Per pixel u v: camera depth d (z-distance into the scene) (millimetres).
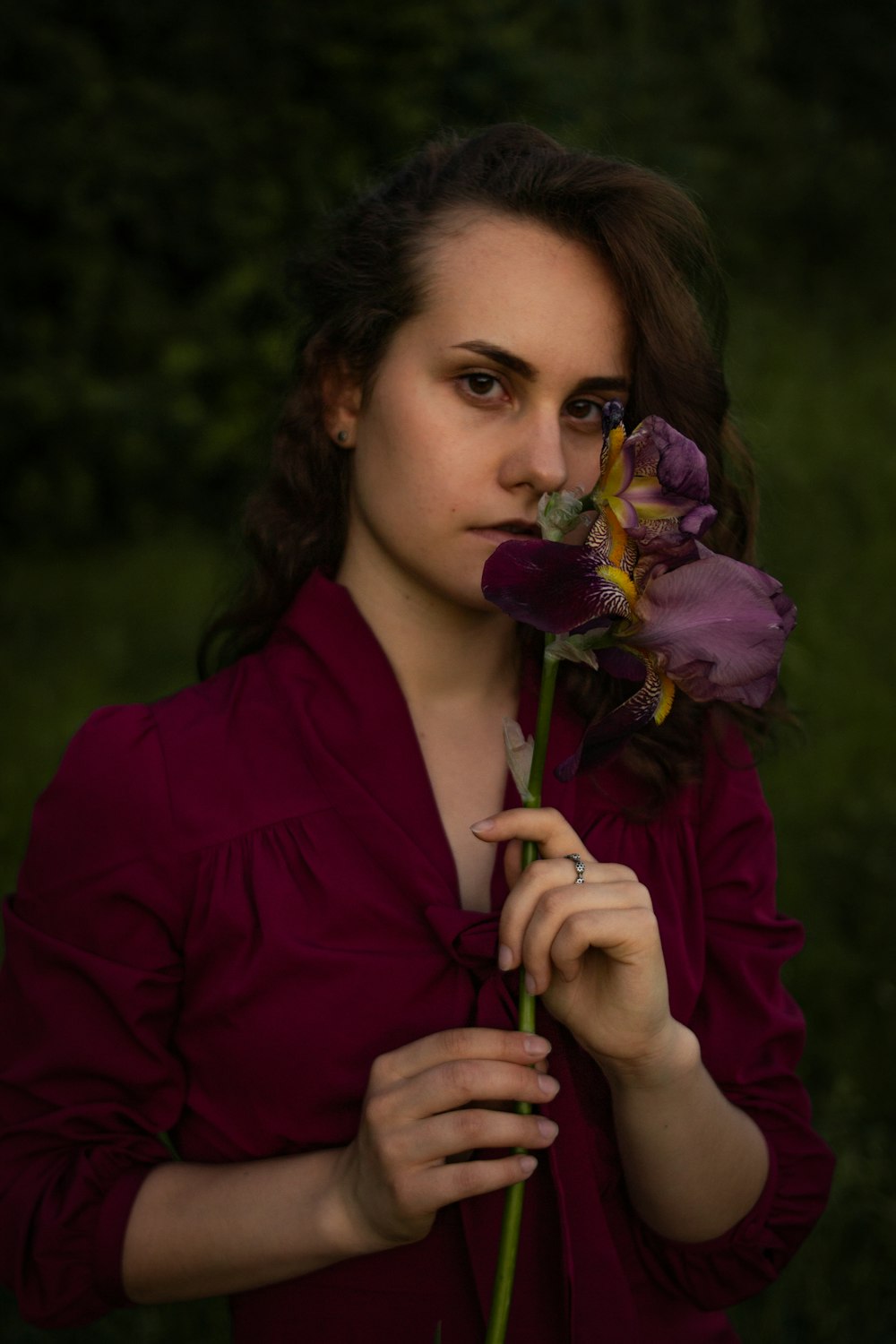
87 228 6480
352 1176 1275
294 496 1632
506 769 1525
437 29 6551
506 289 1372
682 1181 1363
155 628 5387
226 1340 2182
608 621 1171
